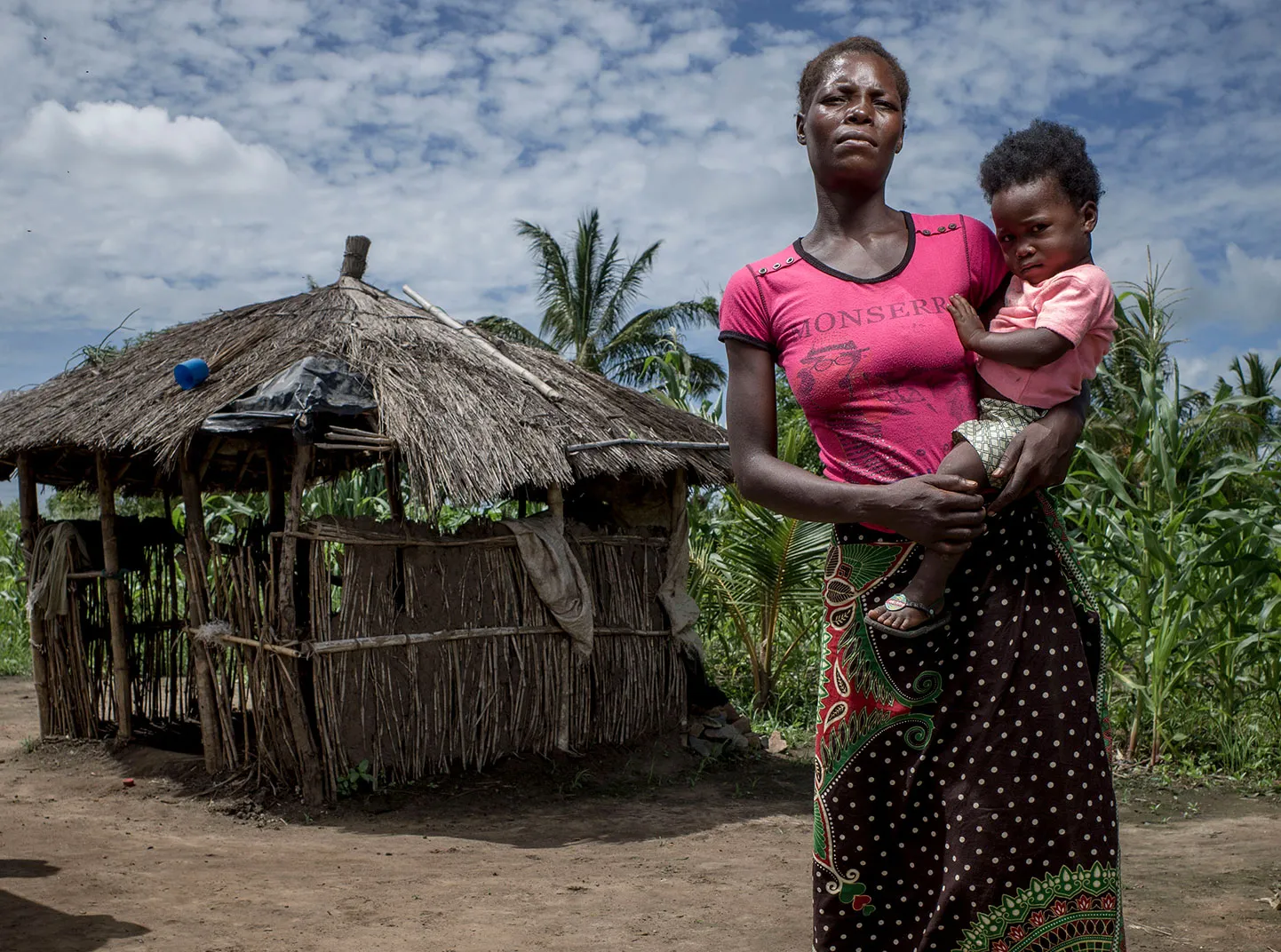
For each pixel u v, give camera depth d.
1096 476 7.28
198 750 7.29
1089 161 2.08
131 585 7.76
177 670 7.98
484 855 5.09
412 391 6.14
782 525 7.95
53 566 7.28
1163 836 5.30
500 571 6.62
